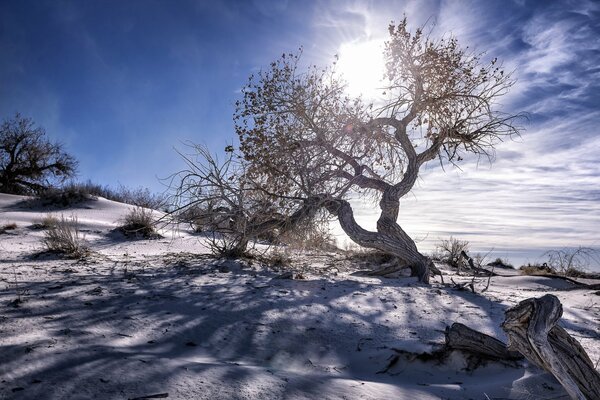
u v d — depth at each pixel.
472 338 4.20
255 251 11.15
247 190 10.61
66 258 9.75
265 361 4.14
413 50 10.82
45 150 33.66
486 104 10.93
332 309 5.99
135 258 10.38
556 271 13.89
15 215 18.11
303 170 10.54
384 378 3.93
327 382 3.42
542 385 3.69
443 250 15.14
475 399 3.47
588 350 4.73
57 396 2.71
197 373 3.24
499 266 16.14
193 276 7.82
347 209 10.60
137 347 3.95
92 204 21.83
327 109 11.22
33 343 3.60
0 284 6.14
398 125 11.02
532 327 3.09
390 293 7.32
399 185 10.70
